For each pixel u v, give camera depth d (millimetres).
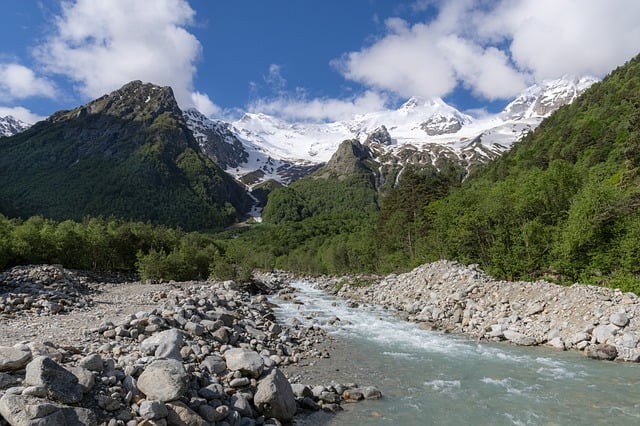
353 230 137875
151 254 61594
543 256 38656
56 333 18047
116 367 12156
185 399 11227
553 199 42125
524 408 14586
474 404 14914
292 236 142750
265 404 12805
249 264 60281
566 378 17984
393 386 16828
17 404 8578
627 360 20719
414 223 76000
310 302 43094
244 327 23984
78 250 69062
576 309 25656
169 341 14938
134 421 9859
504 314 28672
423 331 28031
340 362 20297
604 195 35281
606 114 122938
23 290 32219
